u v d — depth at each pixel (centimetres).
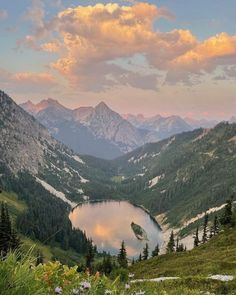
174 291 1183
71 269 512
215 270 3831
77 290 420
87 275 545
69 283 488
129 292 584
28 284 337
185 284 2222
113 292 494
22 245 378
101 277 535
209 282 2230
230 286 2047
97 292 462
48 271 483
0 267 335
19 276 336
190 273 4150
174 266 5950
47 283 461
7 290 320
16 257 356
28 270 349
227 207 11438
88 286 426
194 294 1194
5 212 6225
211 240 8638
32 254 373
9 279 330
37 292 336
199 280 2269
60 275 500
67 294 423
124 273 1419
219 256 6022
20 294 324
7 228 4944
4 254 358
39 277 453
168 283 2256
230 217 11212
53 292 417
